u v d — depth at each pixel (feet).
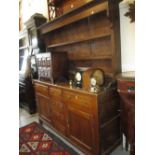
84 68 8.18
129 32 6.21
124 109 5.87
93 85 5.94
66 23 7.55
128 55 6.38
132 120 5.39
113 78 6.35
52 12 9.46
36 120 10.43
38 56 9.16
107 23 6.68
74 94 6.43
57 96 7.57
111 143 6.38
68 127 7.20
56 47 10.19
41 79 9.19
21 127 9.41
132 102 5.14
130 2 5.96
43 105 9.09
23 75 11.80
